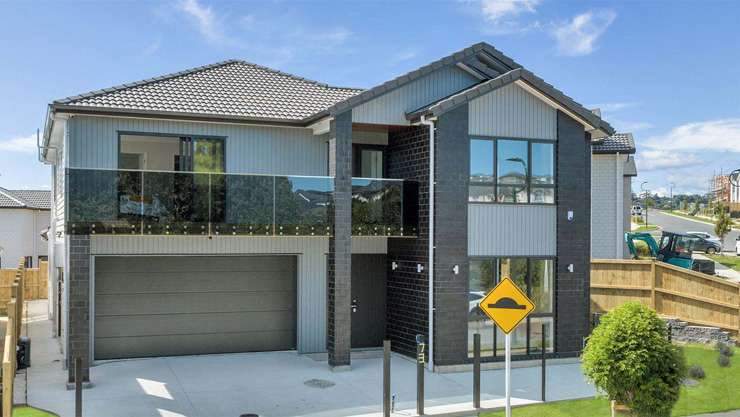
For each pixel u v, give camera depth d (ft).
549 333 52.19
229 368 48.08
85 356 42.24
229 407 38.29
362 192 50.03
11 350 37.40
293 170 53.72
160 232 44.88
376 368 48.96
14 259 117.50
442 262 48.75
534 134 51.67
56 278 63.26
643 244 98.53
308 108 55.01
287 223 47.93
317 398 40.55
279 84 59.98
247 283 53.67
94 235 47.60
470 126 49.80
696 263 83.56
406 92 51.55
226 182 46.65
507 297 32.65
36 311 80.94
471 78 54.39
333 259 48.21
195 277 52.29
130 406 38.11
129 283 50.55
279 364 49.65
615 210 85.40
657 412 32.14
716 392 43.45
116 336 50.26
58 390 41.60
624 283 62.90
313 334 53.93
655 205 415.64
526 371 49.42
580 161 52.95
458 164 49.34
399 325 53.93
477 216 49.98
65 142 47.67
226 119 50.19
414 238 51.70
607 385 32.86
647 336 32.53
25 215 119.03
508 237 50.85
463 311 49.19
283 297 54.65
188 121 50.06
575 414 38.27
